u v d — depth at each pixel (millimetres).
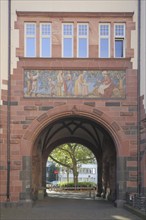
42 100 26203
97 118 26266
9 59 26234
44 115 26109
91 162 66000
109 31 26891
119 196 25859
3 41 26156
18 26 26578
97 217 19734
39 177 35812
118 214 21094
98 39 26797
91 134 39250
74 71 26516
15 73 26250
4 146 25734
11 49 26391
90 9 26922
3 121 25844
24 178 25672
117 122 26188
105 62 26500
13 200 25516
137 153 25984
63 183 56781
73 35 26781
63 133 40000
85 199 34750
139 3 26812
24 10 26719
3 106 25906
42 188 34219
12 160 25734
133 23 26828
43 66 26344
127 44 26656
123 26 27000
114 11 26875
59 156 60250
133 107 26250
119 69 26531
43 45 26812
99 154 41312
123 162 26000
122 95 26391
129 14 26828
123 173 25938
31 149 25953
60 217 19688
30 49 26703
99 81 26469
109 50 26766
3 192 25453
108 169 35125
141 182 25484
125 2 26984
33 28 26844
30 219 18781
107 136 33312
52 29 26781
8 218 19156
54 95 26312
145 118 24281
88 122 31859
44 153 41031
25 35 26719
